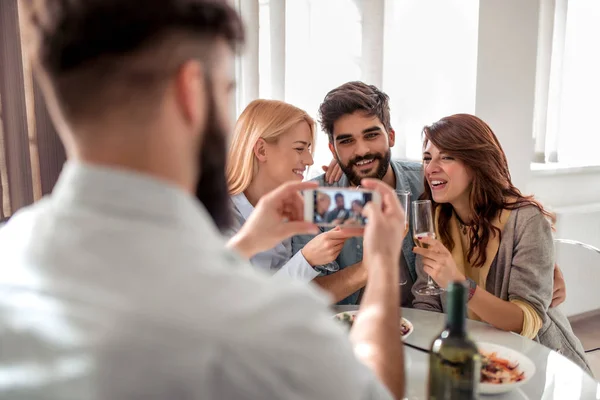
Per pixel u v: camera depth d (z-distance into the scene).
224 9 0.43
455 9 2.50
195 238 0.42
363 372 0.45
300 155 1.66
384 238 0.71
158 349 0.36
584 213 2.98
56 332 0.38
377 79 2.59
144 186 0.41
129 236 0.39
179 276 0.39
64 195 0.43
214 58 0.43
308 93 2.52
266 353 0.38
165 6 0.39
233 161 1.67
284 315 0.40
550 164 3.11
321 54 2.51
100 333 0.37
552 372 1.09
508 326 1.42
